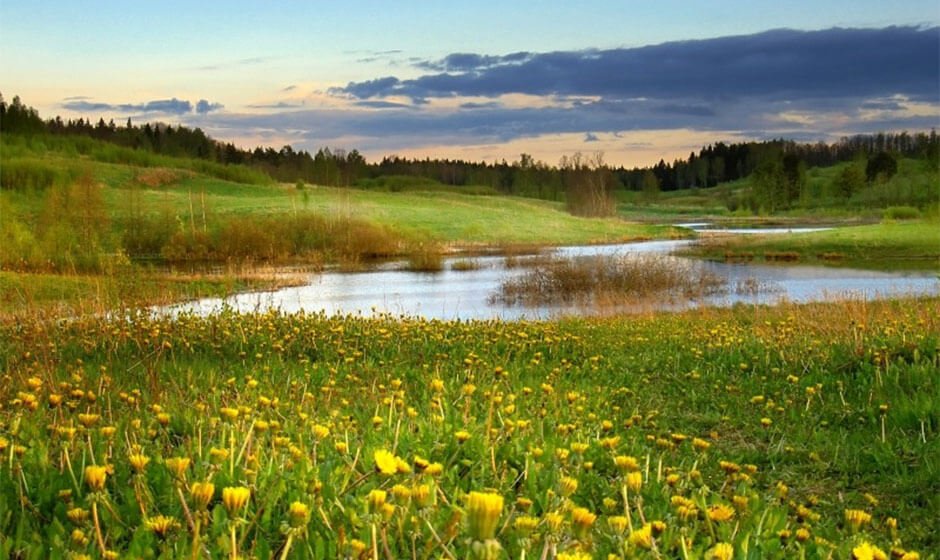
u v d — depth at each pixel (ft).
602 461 17.58
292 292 109.70
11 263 101.40
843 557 11.85
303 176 523.29
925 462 19.47
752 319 55.42
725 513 11.23
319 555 9.96
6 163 298.15
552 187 593.01
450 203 327.67
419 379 28.22
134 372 27.45
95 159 424.87
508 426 17.65
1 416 17.06
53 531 10.58
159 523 9.46
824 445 21.97
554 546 9.23
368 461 14.21
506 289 108.58
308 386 25.43
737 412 26.21
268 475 12.62
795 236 203.21
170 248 176.76
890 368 29.17
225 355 33.42
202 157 588.09
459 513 9.70
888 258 158.61
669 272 112.68
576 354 37.35
